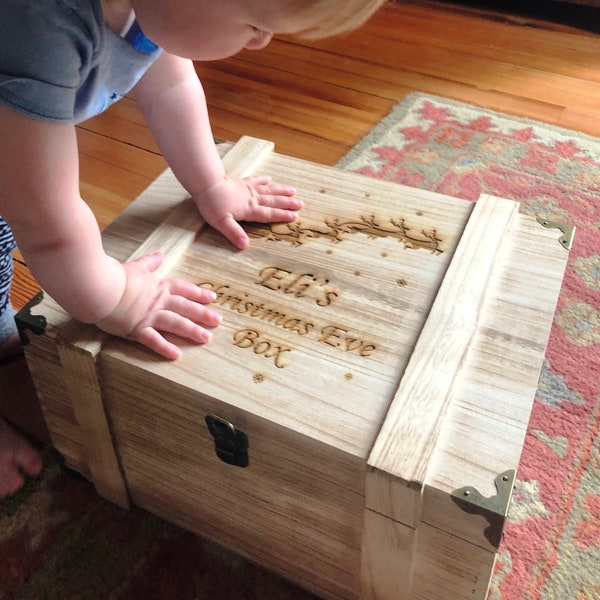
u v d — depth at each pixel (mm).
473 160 1367
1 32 522
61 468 899
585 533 821
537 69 1637
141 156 1402
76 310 678
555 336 1036
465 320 695
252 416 635
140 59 657
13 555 811
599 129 1455
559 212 1245
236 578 798
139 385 700
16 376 1024
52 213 613
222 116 1501
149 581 792
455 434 610
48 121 570
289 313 729
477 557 611
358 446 604
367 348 687
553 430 919
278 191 871
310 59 1677
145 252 791
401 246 797
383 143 1411
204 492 769
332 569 739
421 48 1717
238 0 523
